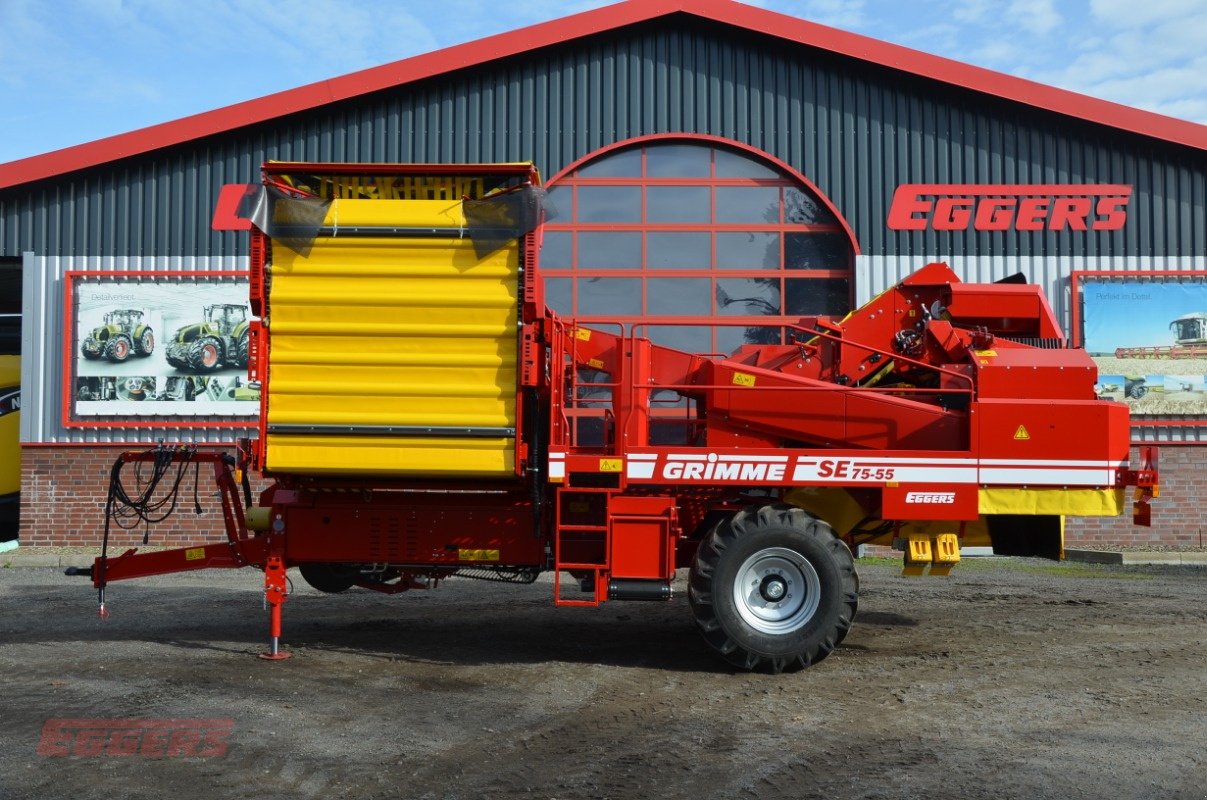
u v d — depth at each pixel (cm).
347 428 661
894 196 1430
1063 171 1427
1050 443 680
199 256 1453
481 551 701
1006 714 558
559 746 500
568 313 1448
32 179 1437
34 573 1162
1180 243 1419
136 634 778
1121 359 1409
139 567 739
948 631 802
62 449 1444
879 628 814
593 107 1455
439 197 670
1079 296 1415
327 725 532
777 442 721
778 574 661
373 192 675
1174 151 1425
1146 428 1408
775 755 486
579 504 696
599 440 823
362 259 663
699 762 476
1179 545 1397
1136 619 855
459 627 812
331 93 1433
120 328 1450
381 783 446
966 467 678
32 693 592
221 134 1455
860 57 1420
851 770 464
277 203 662
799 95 1448
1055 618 860
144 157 1460
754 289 1447
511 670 662
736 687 620
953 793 434
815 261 1447
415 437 662
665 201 1456
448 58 1433
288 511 705
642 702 584
